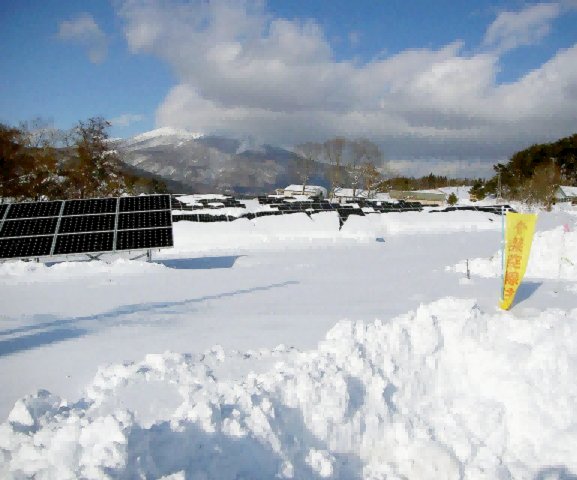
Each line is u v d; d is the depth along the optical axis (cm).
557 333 605
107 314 930
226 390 471
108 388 499
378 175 8162
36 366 618
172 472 349
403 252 2302
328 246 2677
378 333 612
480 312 681
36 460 358
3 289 1220
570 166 7881
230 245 2752
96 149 5034
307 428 438
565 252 1329
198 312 949
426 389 537
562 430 467
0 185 4462
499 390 530
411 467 412
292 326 828
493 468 419
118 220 1798
